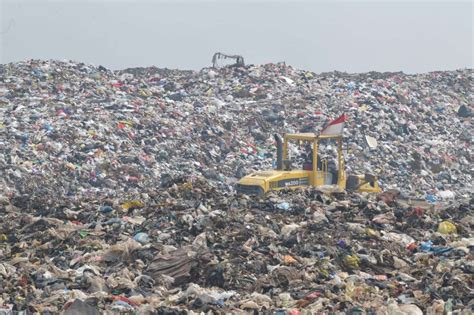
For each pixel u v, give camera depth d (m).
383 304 63.72
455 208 99.75
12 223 93.62
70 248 82.44
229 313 61.66
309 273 73.06
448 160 187.38
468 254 78.44
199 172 163.75
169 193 104.88
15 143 158.88
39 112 177.38
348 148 181.12
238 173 166.25
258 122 190.75
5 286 68.44
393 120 199.75
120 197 111.25
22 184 143.75
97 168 154.62
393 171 177.75
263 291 69.56
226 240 82.50
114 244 82.62
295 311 61.47
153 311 60.34
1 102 184.62
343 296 65.38
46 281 69.81
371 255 78.50
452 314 60.34
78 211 98.50
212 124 184.50
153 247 79.06
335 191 105.69
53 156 155.75
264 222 89.56
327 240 82.31
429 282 69.31
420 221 91.56
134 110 184.25
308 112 198.88
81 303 59.41
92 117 175.25
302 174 113.19
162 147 169.25
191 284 68.94
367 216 93.81
